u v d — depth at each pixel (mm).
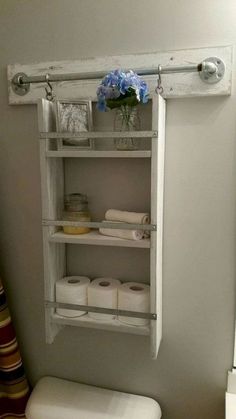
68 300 967
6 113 1051
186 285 992
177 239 979
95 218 1034
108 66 945
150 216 896
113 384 1106
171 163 950
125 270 1040
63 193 1032
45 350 1147
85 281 1012
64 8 969
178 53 896
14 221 1101
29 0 989
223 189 927
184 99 918
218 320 983
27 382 1155
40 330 1138
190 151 934
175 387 1052
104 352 1099
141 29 923
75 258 1071
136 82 820
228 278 958
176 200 962
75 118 919
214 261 962
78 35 967
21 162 1064
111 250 1041
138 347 1066
